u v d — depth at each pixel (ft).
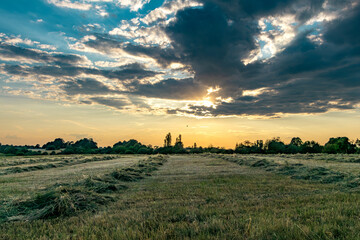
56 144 367.86
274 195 21.98
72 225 14.76
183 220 14.76
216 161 78.74
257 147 248.73
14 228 14.94
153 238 11.40
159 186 28.91
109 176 33.24
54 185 27.58
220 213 15.85
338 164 53.57
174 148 251.60
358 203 17.46
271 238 10.94
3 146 274.57
